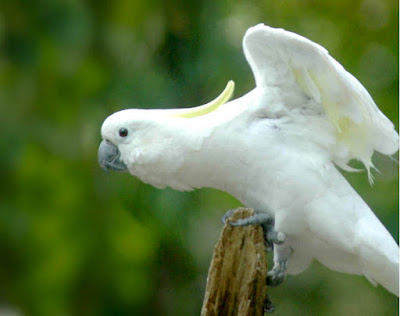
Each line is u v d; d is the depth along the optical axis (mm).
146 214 13281
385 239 8547
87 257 12828
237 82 13516
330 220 8523
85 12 12242
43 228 12750
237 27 14367
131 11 12648
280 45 8305
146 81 12977
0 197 12633
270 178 8602
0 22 12109
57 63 12438
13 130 12328
